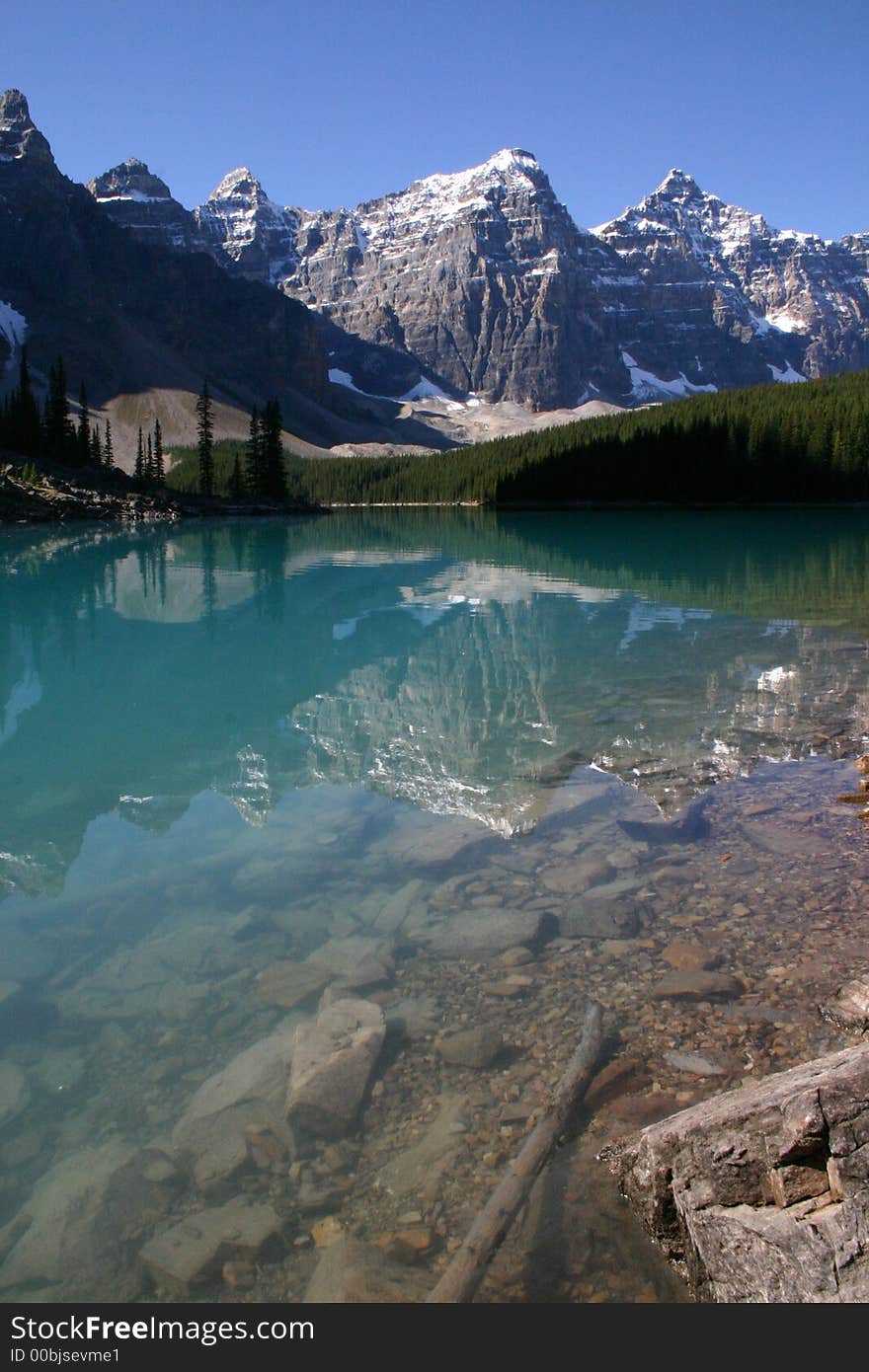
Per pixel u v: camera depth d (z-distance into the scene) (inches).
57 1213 138.8
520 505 4298.7
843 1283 115.5
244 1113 161.0
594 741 394.9
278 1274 128.9
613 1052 176.9
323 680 524.7
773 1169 128.9
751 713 439.2
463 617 769.6
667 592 937.5
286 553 1524.4
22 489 2401.6
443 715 446.0
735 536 2012.8
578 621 742.5
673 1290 126.7
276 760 370.9
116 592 936.9
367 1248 132.3
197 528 2409.0
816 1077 137.1
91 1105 163.6
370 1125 158.2
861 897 241.4
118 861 273.4
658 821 302.0
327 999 196.5
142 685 514.3
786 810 309.7
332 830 296.7
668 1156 137.6
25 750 385.4
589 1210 139.4
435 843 284.4
